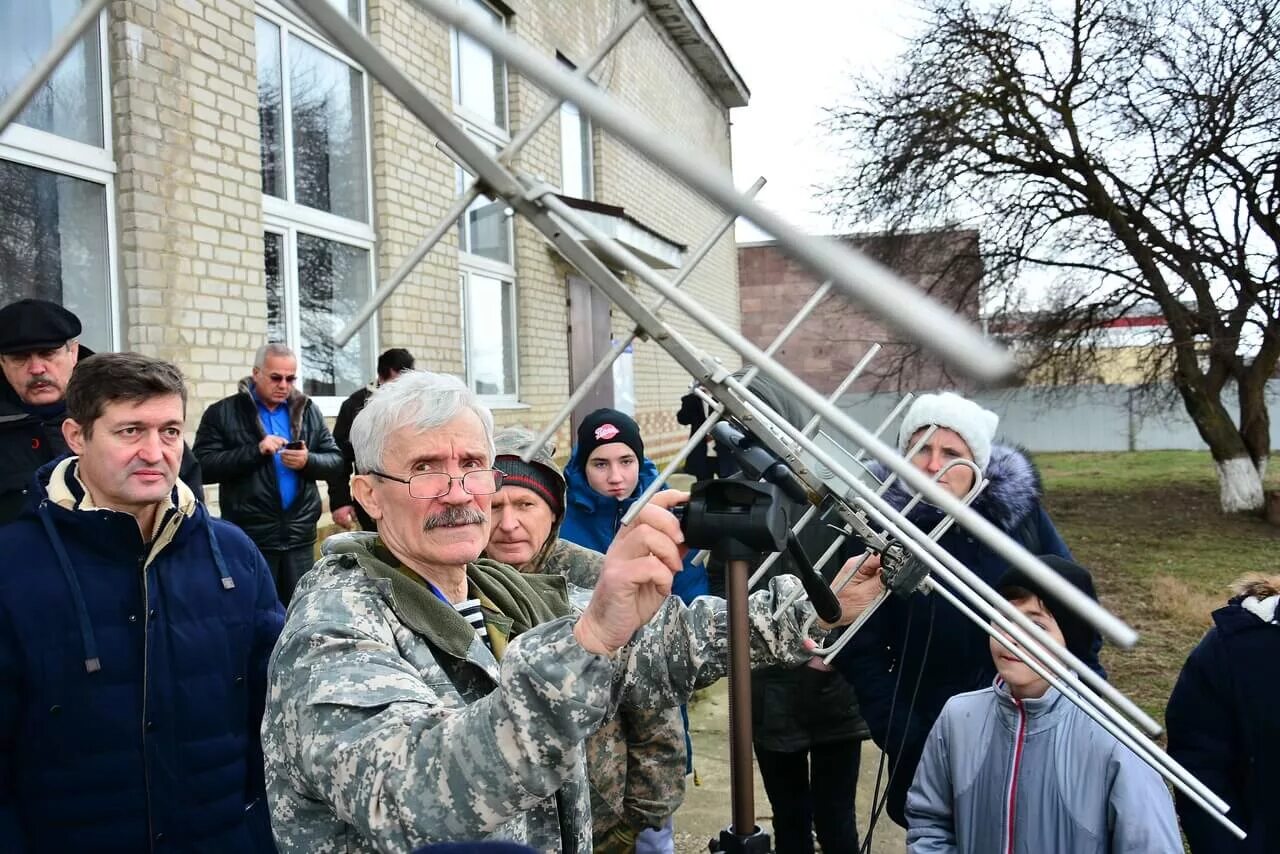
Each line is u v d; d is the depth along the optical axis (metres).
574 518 2.82
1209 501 10.64
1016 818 1.82
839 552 2.24
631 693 1.63
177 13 4.15
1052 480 13.45
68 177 3.81
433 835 0.96
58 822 1.67
